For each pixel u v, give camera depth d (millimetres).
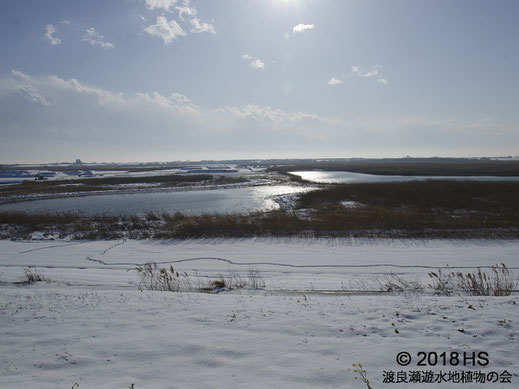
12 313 5215
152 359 3752
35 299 5941
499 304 5172
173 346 4027
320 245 13078
